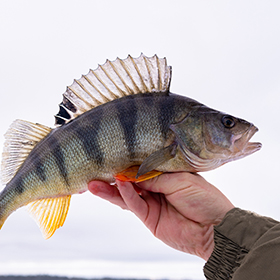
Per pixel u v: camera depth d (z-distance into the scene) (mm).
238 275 278
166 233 412
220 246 315
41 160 398
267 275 268
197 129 393
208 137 394
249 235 304
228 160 406
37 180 397
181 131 389
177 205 397
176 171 395
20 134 416
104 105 405
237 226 312
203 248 400
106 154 389
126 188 382
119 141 388
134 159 390
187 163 393
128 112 393
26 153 415
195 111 397
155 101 398
